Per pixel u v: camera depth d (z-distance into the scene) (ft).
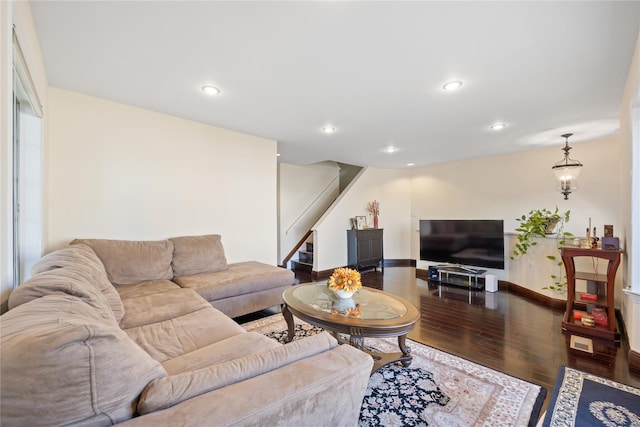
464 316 10.75
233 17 5.20
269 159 13.55
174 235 10.78
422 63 6.73
